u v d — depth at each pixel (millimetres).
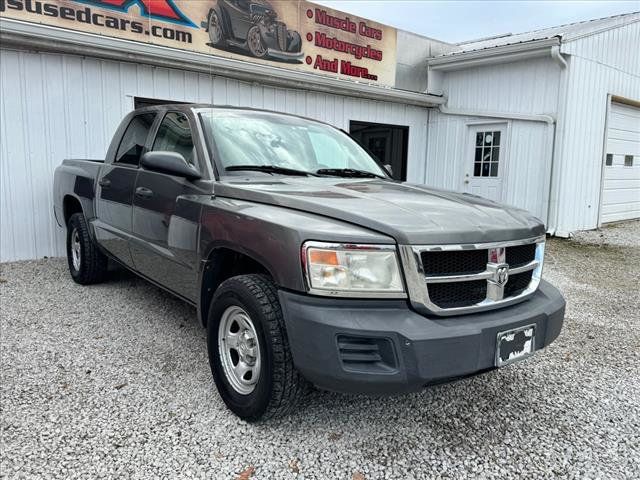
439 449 2441
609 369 3477
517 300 2537
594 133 9844
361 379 2098
